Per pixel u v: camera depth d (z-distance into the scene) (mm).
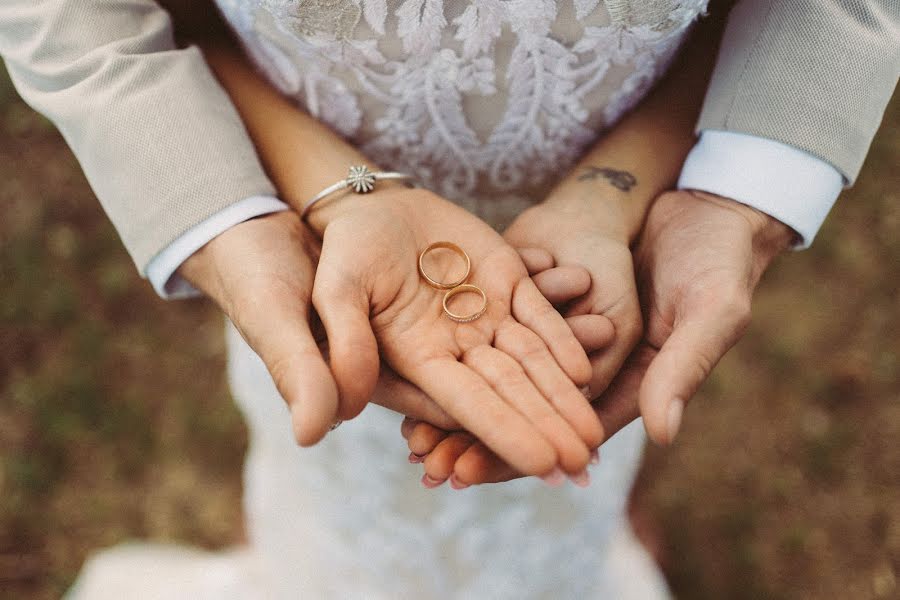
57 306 1037
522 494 672
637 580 884
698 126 532
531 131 547
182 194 496
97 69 497
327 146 539
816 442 994
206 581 888
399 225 493
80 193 1125
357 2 466
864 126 508
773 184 508
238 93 553
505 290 485
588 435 441
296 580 804
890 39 499
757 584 923
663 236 518
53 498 943
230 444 986
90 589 889
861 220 1133
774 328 1060
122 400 998
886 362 1038
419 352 461
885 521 953
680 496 970
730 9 554
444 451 458
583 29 484
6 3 507
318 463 688
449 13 475
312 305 475
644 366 501
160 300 1060
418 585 731
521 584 730
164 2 542
